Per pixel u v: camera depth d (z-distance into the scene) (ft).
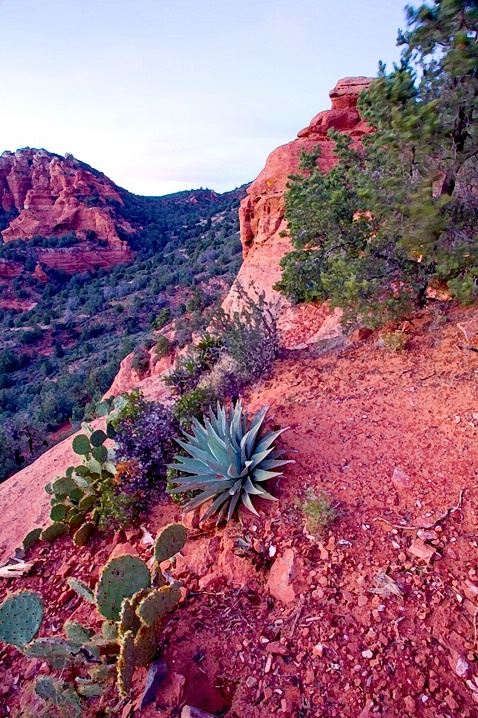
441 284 24.82
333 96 68.95
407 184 18.39
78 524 19.70
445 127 17.92
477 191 20.39
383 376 20.86
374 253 23.08
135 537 17.33
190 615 11.38
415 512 13.08
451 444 15.56
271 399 21.99
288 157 68.39
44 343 276.41
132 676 10.10
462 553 11.43
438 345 21.33
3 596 16.62
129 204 601.62
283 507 14.37
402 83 17.63
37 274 401.90
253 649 10.00
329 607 10.62
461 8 15.61
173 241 520.01
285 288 44.16
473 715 8.02
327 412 19.22
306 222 30.12
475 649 9.14
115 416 23.47
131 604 10.18
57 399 153.79
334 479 15.08
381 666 9.04
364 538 12.44
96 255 451.94
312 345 28.35
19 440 94.07
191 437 17.62
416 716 8.11
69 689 10.07
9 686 12.06
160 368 103.24
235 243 347.36
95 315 310.86
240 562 12.72
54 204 512.63
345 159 29.43
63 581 16.40
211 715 8.46
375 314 22.13
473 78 16.98
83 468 21.40
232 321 27.43
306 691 8.85
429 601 10.30
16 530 27.04
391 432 16.96
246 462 14.87
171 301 291.17
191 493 17.20
